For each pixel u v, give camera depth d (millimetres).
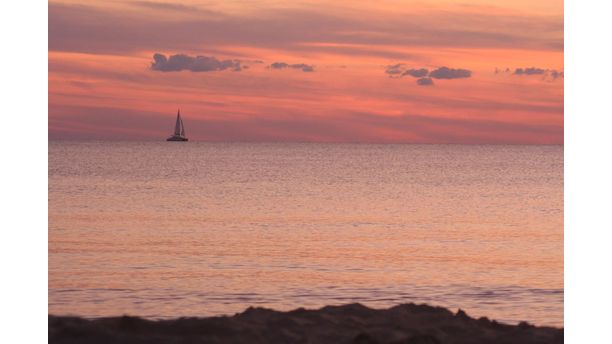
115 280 22859
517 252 30141
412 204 54062
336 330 11461
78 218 42312
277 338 10883
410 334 11242
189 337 10688
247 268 25484
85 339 10578
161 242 32219
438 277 24062
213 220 42125
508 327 12094
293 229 38000
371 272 24922
